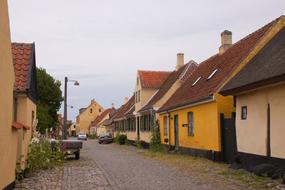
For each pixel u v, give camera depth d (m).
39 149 16.88
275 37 17.53
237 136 16.75
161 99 32.53
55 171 16.83
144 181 13.36
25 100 14.57
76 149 23.33
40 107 33.00
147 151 29.86
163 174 15.16
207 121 20.77
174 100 28.30
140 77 39.88
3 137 9.71
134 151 30.95
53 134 47.06
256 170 13.72
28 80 14.66
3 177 9.84
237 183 12.44
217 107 19.38
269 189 11.20
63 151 22.59
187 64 34.41
